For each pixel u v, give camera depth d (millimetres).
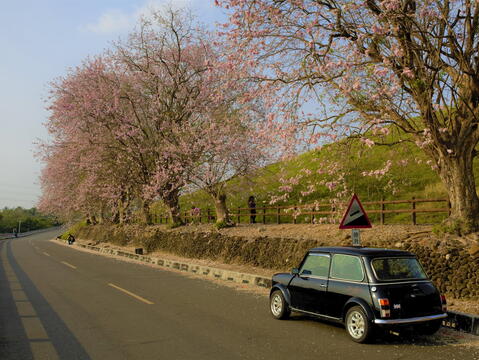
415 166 25812
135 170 28000
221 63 13453
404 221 18797
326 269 7781
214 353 6285
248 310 9727
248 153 22000
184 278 16000
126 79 26641
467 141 11461
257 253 17547
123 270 18969
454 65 11727
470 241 11023
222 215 23891
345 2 11359
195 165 23359
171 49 26188
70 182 31562
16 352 6484
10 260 25156
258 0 11852
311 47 11484
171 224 28281
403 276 6973
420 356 6098
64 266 20875
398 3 10102
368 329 6629
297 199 27953
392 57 10758
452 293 10219
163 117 25641
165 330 7781
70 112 25312
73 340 7137
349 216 9828
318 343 6832
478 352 6316
